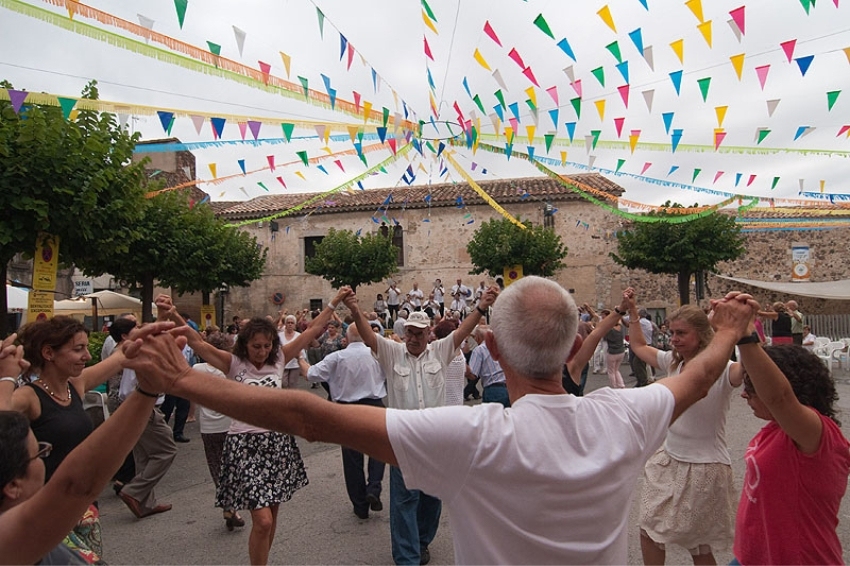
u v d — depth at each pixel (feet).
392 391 13.05
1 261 18.31
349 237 59.41
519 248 52.85
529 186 65.98
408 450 4.22
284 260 66.44
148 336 4.15
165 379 4.14
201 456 22.95
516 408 4.65
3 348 6.84
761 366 6.08
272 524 11.42
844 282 59.82
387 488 18.06
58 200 17.78
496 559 4.23
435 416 4.40
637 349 11.80
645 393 5.12
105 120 20.79
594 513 4.34
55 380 8.86
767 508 6.47
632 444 4.67
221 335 23.00
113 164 20.24
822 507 6.28
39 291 18.07
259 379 12.21
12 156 17.04
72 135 18.12
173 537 14.08
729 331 5.87
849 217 53.72
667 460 9.46
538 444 4.34
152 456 15.57
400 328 38.83
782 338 39.52
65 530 4.03
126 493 15.26
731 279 61.67
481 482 4.25
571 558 4.24
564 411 4.62
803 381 6.78
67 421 8.66
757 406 7.00
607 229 61.46
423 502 12.46
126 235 21.47
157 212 37.42
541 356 4.78
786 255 63.10
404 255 64.90
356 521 14.94
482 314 13.48
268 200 71.97
